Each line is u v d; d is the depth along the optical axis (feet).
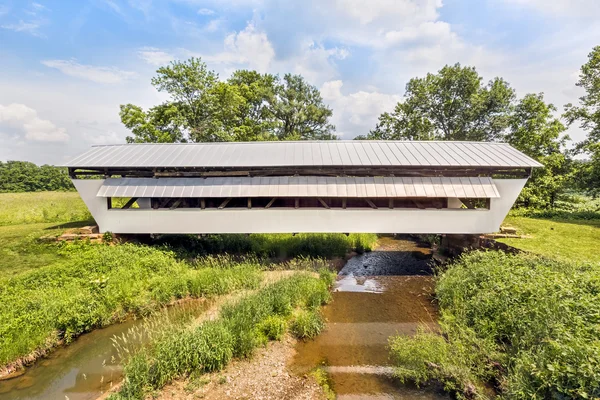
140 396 16.38
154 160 37.17
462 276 27.89
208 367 18.95
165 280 30.14
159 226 37.29
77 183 36.83
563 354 13.55
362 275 38.11
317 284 31.09
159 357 18.31
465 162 35.17
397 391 17.72
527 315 19.06
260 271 35.12
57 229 42.86
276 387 18.04
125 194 35.94
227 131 76.79
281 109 97.45
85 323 23.30
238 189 36.14
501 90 74.84
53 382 18.35
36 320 21.40
